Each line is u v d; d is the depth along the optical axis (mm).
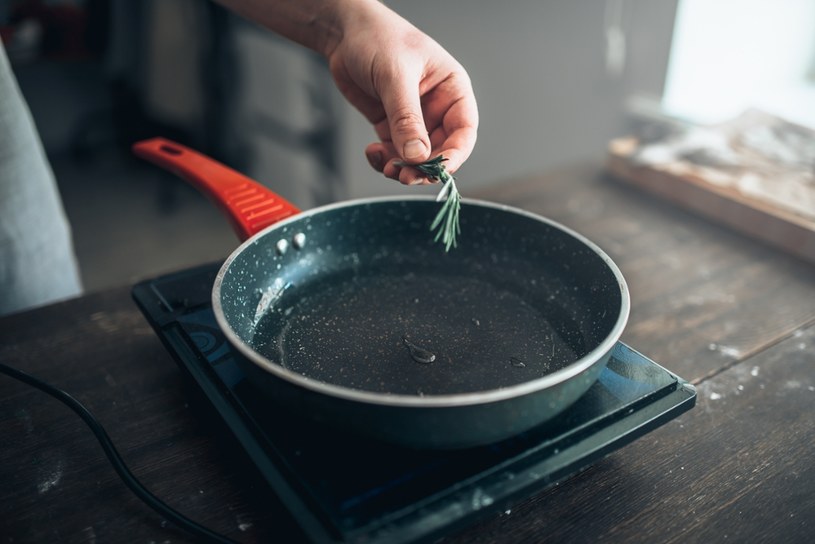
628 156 989
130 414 600
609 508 529
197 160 724
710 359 668
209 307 645
